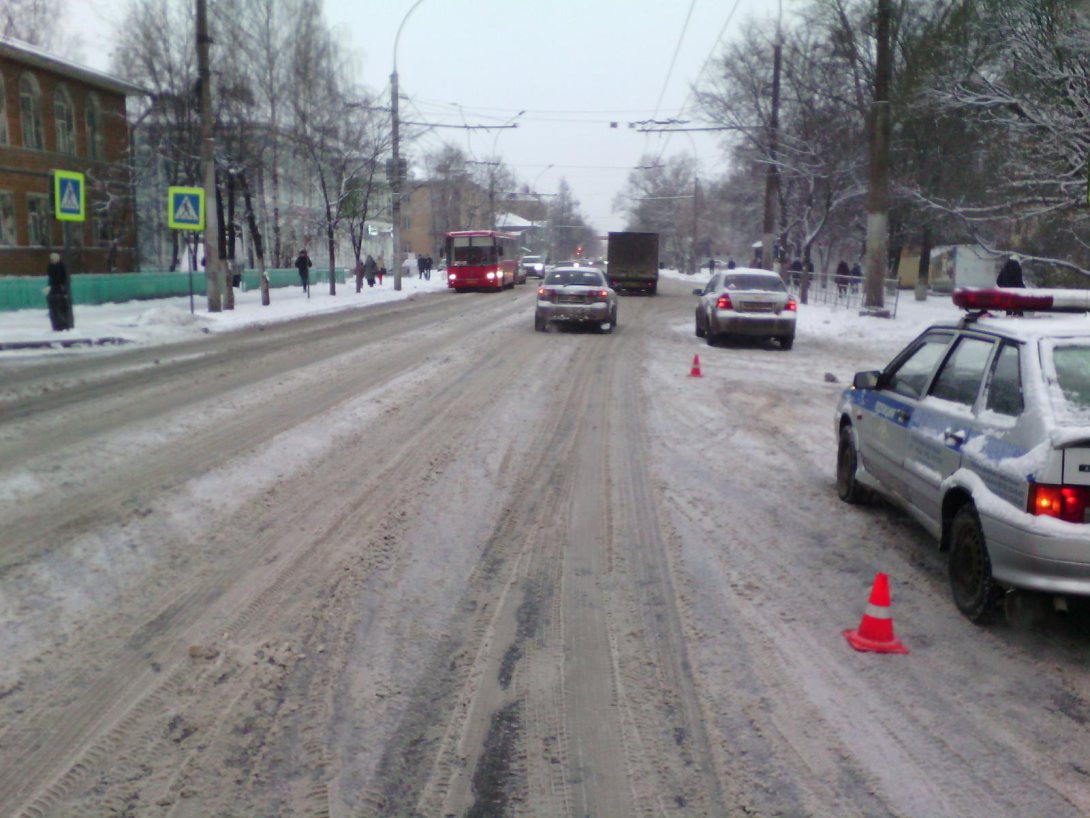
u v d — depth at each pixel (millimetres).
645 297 44469
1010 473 4938
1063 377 5105
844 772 3797
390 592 5711
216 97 35531
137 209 41312
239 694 4375
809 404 13648
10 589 5570
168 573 5922
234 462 8906
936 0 26547
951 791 3664
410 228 112250
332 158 39625
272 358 17094
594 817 3484
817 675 4691
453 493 8039
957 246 41344
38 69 35094
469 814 3492
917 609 5602
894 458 6742
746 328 20672
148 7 36219
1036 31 20781
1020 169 23234
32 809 3461
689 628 5262
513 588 5840
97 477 8266
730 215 75750
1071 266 23438
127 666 4625
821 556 6582
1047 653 4992
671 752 3945
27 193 34719
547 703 4359
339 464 8953
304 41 39219
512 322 26062
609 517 7441
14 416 11141
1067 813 3525
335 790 3627
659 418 11945
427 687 4496
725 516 7562
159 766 3764
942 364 6406
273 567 6082
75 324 22062
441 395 13141
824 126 36406
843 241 52125
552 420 11555
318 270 51000
